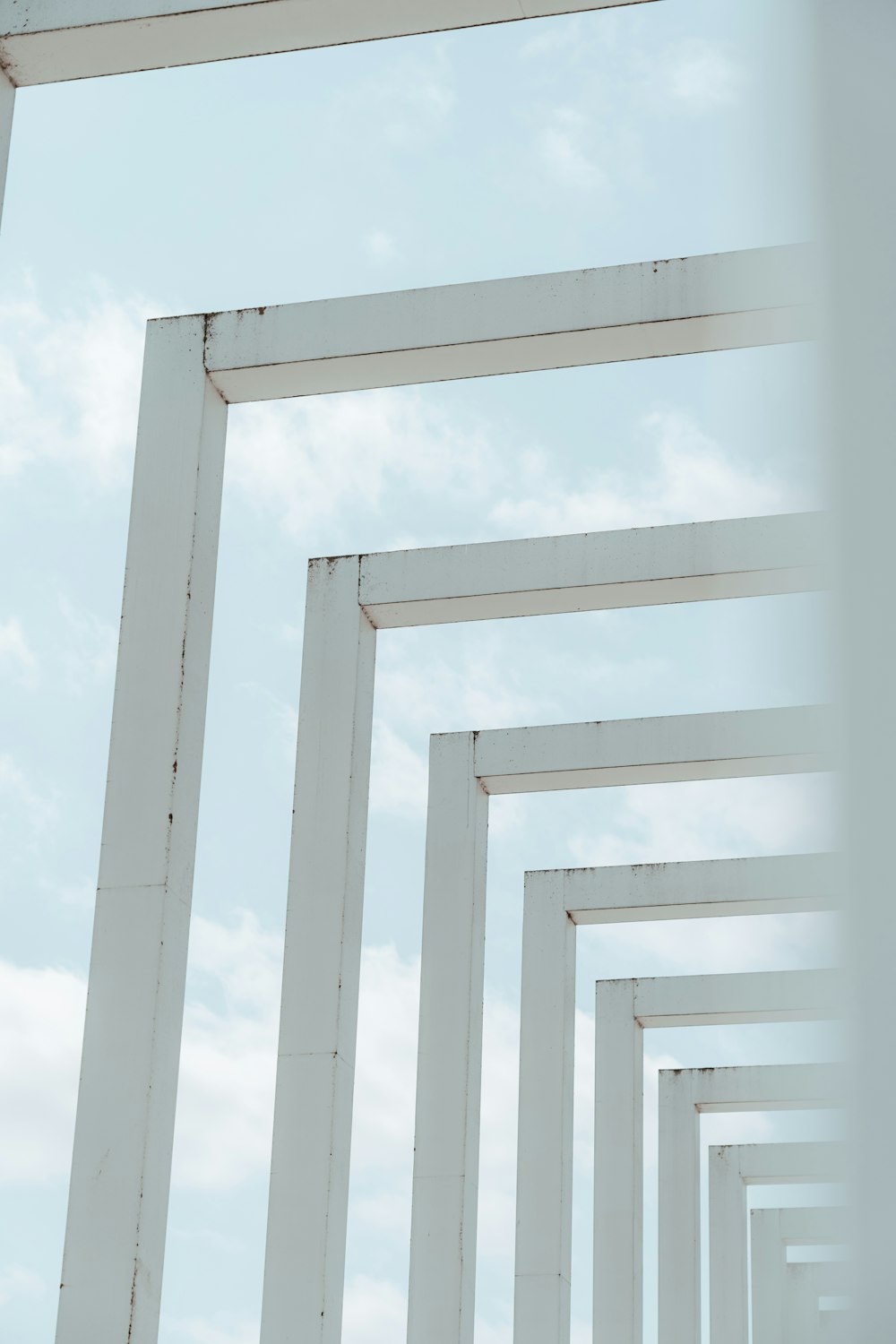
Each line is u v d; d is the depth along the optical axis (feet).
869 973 3.55
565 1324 48.65
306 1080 38.52
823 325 3.94
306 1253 37.01
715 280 35.58
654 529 43.04
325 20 32.65
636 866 53.26
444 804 49.34
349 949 40.16
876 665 3.68
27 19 33.71
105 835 34.12
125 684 35.14
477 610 44.19
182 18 32.78
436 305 37.22
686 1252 59.62
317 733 42.63
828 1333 4.31
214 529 37.27
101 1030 32.71
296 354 37.37
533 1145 50.31
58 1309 31.01
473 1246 44.24
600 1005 58.08
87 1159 31.89
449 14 32.35
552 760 49.06
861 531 3.77
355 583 44.34
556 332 36.35
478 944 48.01
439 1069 45.60
